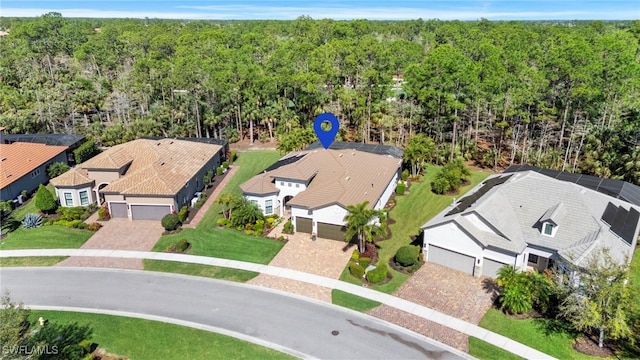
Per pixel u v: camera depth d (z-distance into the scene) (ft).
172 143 184.96
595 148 169.68
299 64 271.08
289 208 154.81
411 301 103.65
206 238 135.74
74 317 100.53
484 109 210.38
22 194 165.48
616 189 133.80
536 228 111.86
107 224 146.92
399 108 226.17
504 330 93.15
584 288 86.17
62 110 235.20
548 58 200.54
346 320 97.71
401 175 180.86
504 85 189.98
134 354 88.94
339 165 155.94
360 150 184.85
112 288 111.86
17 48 352.49
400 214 151.02
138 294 109.19
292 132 202.59
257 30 516.32
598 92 164.86
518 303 95.14
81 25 638.94
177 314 101.19
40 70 330.95
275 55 269.44
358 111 219.82
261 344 91.04
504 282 98.73
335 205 128.98
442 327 94.68
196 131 234.58
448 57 198.59
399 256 116.26
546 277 98.89
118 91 255.50
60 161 191.83
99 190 161.07
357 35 453.17
